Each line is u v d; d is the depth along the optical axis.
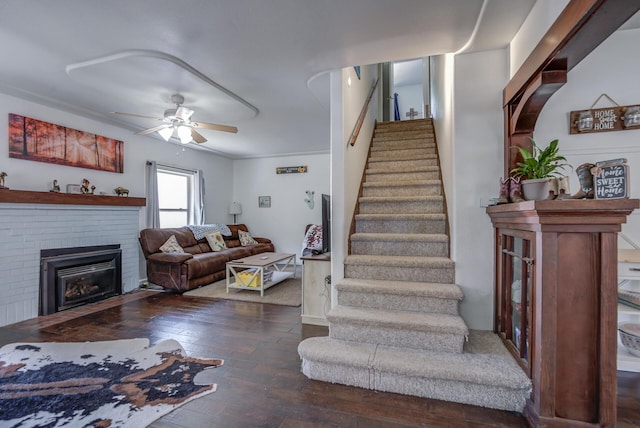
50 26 2.06
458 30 2.07
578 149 2.37
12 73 2.75
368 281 2.51
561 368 1.47
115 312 3.43
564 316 1.46
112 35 2.17
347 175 2.89
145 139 4.95
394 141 4.58
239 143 5.73
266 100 3.49
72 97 3.32
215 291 4.35
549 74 1.69
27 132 3.39
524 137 2.17
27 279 3.21
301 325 3.02
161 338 2.70
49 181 3.59
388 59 2.51
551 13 1.61
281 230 6.96
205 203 6.43
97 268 3.90
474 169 2.32
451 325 1.98
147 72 2.70
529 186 1.72
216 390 1.89
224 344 2.57
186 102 3.46
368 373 1.91
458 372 1.73
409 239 2.75
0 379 2.00
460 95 2.35
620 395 1.81
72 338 2.69
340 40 2.23
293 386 1.94
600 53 2.35
